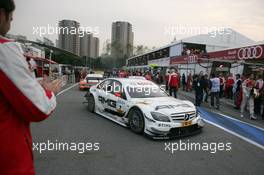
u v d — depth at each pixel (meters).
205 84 11.34
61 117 7.48
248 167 4.02
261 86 9.79
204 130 6.49
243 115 9.59
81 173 3.60
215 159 4.35
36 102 1.25
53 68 23.56
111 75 35.66
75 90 17.02
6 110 1.23
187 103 6.37
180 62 22.42
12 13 1.33
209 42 36.97
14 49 1.22
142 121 5.66
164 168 3.86
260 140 5.71
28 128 1.39
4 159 1.22
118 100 6.73
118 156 4.34
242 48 14.16
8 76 1.18
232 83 14.84
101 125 6.59
